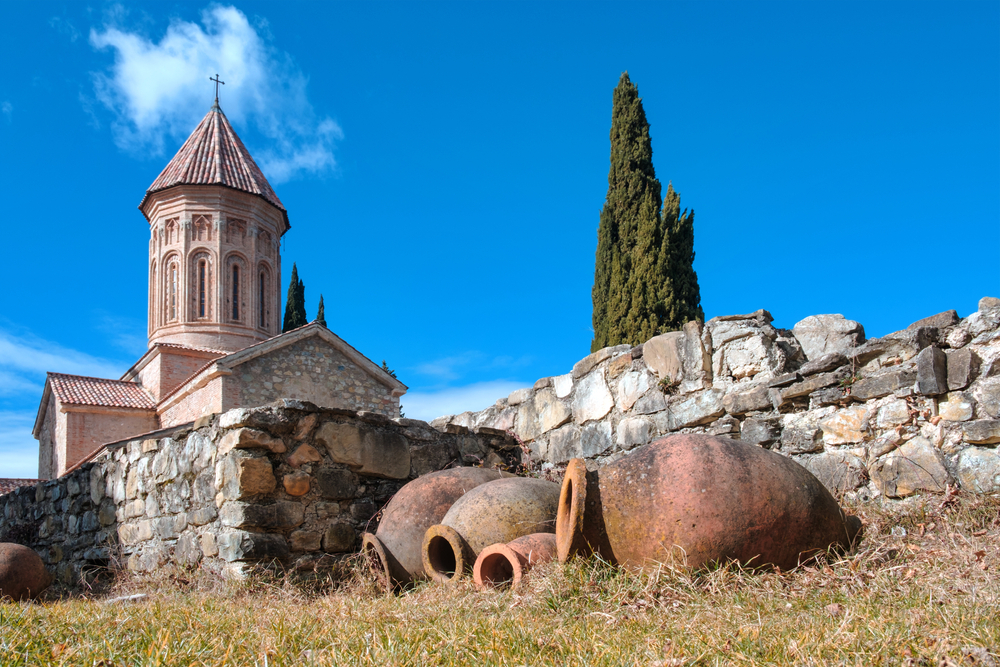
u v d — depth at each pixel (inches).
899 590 130.8
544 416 321.7
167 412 914.1
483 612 145.3
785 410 224.7
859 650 97.4
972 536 155.8
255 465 234.1
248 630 133.9
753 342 239.9
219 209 1073.5
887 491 192.7
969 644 95.9
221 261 1063.0
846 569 146.9
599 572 155.2
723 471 159.0
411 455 283.6
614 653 104.2
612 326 661.9
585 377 301.4
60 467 872.9
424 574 218.2
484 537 196.9
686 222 678.5
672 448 166.9
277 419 244.2
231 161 1120.8
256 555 228.1
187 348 957.8
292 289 1459.2
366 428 271.0
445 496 234.5
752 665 95.0
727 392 242.8
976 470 176.1
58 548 365.7
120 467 313.9
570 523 161.8
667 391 263.0
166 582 252.4
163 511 276.4
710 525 153.3
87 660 111.4
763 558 154.6
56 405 908.6
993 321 183.6
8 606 182.7
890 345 202.2
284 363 855.1
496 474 256.1
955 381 183.8
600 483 166.7
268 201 1106.1
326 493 251.1
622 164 703.7
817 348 237.1
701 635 110.3
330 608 161.9
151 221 1104.8
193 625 142.3
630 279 653.3
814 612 121.3
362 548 233.9
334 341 892.6
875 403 200.4
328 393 883.4
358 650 113.5
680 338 261.3
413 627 128.0
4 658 113.7
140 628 138.5
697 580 146.3
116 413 904.3
